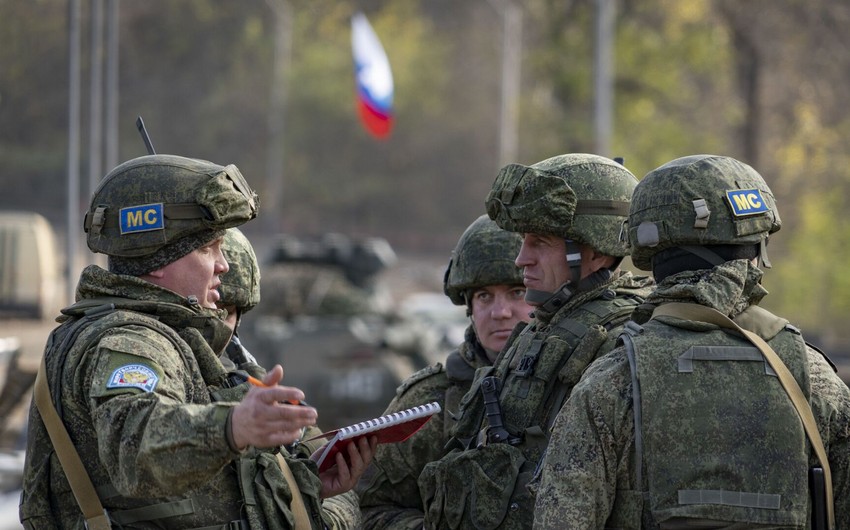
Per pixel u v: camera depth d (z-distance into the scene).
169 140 92.25
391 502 9.15
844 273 52.00
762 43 63.78
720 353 6.56
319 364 25.39
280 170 96.31
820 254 54.12
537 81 75.69
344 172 109.31
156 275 6.96
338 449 7.56
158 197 6.87
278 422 5.85
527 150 70.62
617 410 6.57
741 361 6.56
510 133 70.31
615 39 60.66
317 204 108.81
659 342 6.62
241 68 98.25
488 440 7.87
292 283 28.77
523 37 79.19
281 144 96.75
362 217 111.00
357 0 115.81
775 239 60.75
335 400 25.38
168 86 91.56
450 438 8.51
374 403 25.58
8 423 18.56
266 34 102.25
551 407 7.76
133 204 6.87
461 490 7.79
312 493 7.19
